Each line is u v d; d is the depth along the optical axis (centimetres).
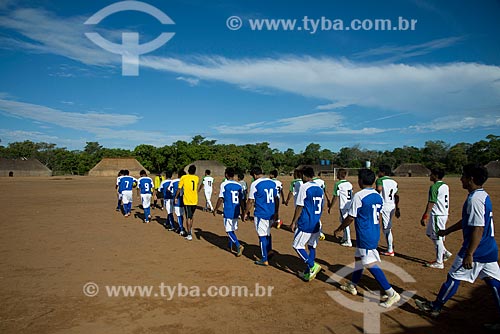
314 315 443
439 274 611
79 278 585
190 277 592
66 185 3484
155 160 7756
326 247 823
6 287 541
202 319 430
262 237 663
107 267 648
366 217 473
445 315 445
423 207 1634
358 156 9606
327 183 3878
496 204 1706
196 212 1462
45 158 8931
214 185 3291
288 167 8944
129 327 407
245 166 8050
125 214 1332
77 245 831
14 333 391
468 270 408
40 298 497
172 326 411
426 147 9294
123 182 1326
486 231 399
